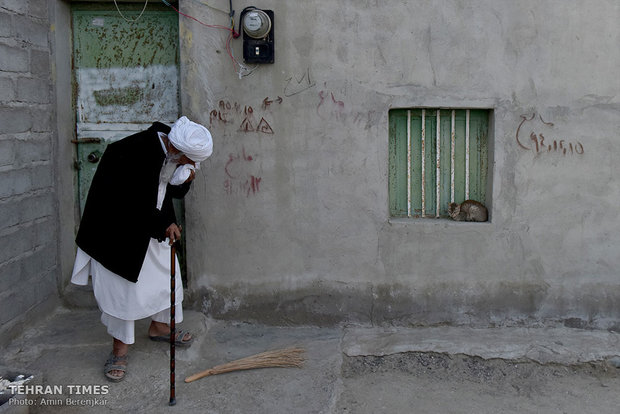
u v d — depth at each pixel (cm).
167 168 347
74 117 464
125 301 348
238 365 376
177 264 376
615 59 412
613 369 390
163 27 454
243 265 439
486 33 414
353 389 371
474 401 360
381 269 436
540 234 427
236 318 444
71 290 456
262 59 415
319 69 421
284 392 357
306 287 439
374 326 440
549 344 405
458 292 434
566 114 417
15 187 394
